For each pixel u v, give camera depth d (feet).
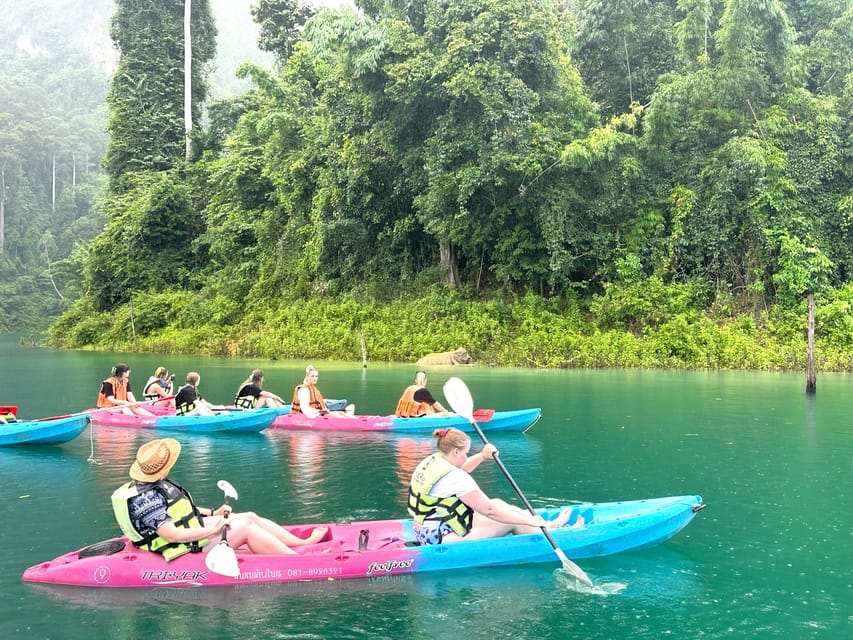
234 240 110.01
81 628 13.38
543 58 74.33
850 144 74.90
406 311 83.51
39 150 282.56
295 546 16.21
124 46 136.77
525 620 13.76
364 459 27.91
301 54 107.04
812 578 15.81
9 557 17.11
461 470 16.47
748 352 65.57
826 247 72.95
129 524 15.25
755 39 76.23
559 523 17.46
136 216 117.50
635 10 83.05
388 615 13.89
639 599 14.71
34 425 30.42
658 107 74.74
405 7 77.97
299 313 91.66
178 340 98.17
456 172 73.97
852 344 66.80
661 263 75.46
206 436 33.35
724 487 23.38
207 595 14.80
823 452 28.63
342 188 87.97
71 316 123.34
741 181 74.08
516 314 77.30
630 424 35.45
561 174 75.36
